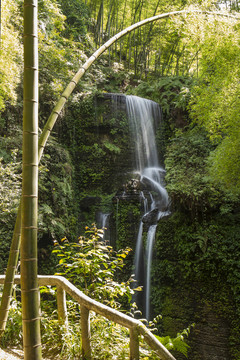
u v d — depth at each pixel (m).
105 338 2.54
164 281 8.85
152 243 9.37
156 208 10.24
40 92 10.61
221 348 7.41
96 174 12.62
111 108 13.31
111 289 3.04
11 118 8.80
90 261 3.05
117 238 10.31
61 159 10.49
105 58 20.53
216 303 7.80
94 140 12.96
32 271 1.92
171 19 4.97
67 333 2.60
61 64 10.98
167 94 13.95
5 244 6.89
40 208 8.51
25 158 1.96
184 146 10.50
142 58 20.56
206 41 5.61
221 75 5.95
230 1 10.27
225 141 6.60
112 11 21.41
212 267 7.96
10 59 5.47
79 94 13.14
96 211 11.80
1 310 2.48
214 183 8.35
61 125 12.08
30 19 1.98
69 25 18.12
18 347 2.75
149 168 13.48
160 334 8.41
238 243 7.86
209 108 6.43
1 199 6.50
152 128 14.00
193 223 8.59
